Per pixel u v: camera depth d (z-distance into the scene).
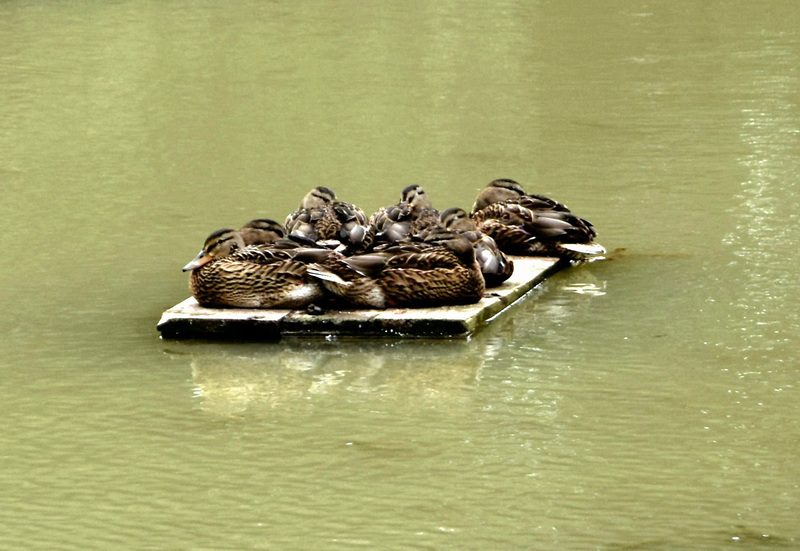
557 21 39.09
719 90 27.86
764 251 16.47
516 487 9.88
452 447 10.68
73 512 9.65
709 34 35.97
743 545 8.88
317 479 10.12
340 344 13.55
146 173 21.95
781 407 11.37
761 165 21.17
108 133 25.25
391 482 10.03
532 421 11.20
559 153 22.53
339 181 20.94
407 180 20.88
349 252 15.03
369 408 11.64
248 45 35.47
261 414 11.56
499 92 28.42
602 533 9.09
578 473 10.11
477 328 13.81
